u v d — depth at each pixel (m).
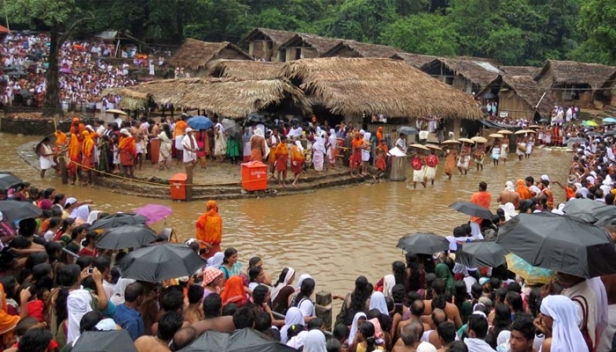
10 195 10.96
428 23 54.25
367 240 13.91
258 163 18.17
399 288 7.00
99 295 6.27
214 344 4.69
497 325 6.05
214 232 11.45
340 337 6.29
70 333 5.80
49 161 19.33
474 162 26.86
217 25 51.56
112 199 16.97
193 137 18.95
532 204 11.70
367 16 56.56
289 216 15.93
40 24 50.50
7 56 39.88
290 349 4.71
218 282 7.48
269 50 48.19
